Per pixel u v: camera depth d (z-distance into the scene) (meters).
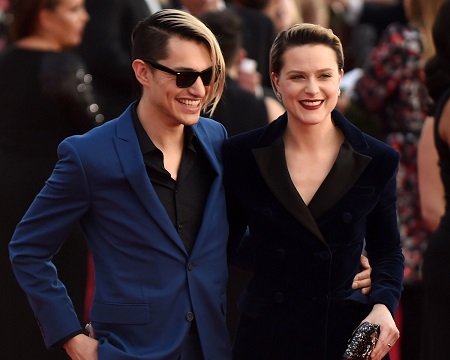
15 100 10.30
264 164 7.14
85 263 10.45
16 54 10.35
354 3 20.55
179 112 6.86
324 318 7.17
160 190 6.98
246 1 12.84
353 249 7.21
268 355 7.28
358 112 12.38
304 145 7.17
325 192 7.07
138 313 6.82
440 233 8.56
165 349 6.80
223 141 7.38
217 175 7.15
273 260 7.24
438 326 8.57
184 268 6.93
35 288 6.96
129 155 6.91
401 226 11.95
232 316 10.52
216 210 7.08
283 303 7.24
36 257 6.96
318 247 7.10
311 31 7.04
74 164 6.86
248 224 7.32
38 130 10.30
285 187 7.08
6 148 10.35
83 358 6.89
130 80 12.02
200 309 6.94
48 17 10.30
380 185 7.16
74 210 6.92
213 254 7.04
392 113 12.21
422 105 12.08
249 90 10.68
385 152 7.18
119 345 6.84
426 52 11.92
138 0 12.27
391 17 20.50
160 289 6.87
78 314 10.41
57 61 10.25
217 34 10.13
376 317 7.00
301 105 7.02
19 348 10.49
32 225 6.97
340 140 7.23
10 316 10.44
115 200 6.89
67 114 10.33
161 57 6.82
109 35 12.05
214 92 7.01
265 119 10.42
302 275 7.18
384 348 6.93
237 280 10.48
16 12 10.38
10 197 10.27
